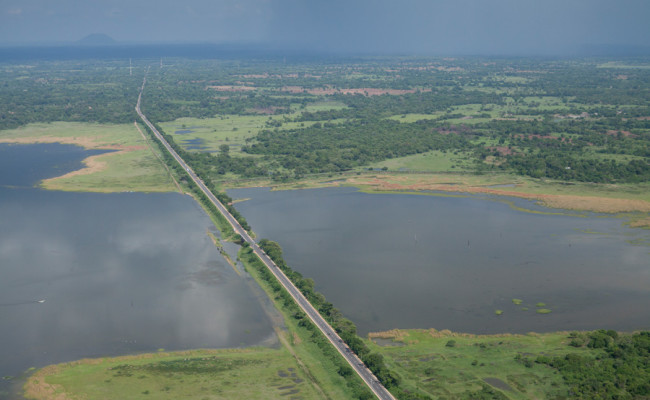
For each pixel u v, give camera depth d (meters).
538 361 161.75
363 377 157.12
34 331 184.75
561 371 156.62
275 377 159.88
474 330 183.62
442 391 149.75
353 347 170.00
